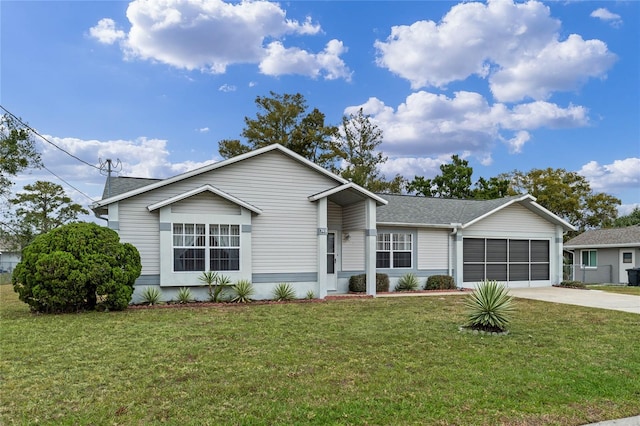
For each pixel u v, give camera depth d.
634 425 4.30
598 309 12.27
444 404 4.74
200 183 13.68
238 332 8.50
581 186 38.47
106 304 11.41
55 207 31.84
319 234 14.80
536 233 20.55
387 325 9.36
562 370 6.06
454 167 39.56
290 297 14.12
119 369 5.95
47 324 9.30
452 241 18.97
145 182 15.28
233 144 36.44
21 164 19.47
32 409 4.53
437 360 6.52
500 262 19.83
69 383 5.36
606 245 26.05
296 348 7.19
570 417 4.46
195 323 9.49
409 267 18.23
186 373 5.78
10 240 23.84
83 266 10.88
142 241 12.93
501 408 4.66
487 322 8.70
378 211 18.78
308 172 15.02
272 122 37.72
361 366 6.16
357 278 16.55
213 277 13.20
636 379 5.70
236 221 13.70
